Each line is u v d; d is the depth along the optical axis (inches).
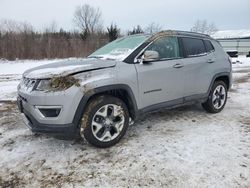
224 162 128.0
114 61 149.3
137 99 154.7
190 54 188.1
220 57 213.0
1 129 181.8
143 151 141.6
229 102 253.1
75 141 156.2
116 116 147.6
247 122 188.2
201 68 192.1
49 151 144.1
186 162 128.9
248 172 118.8
